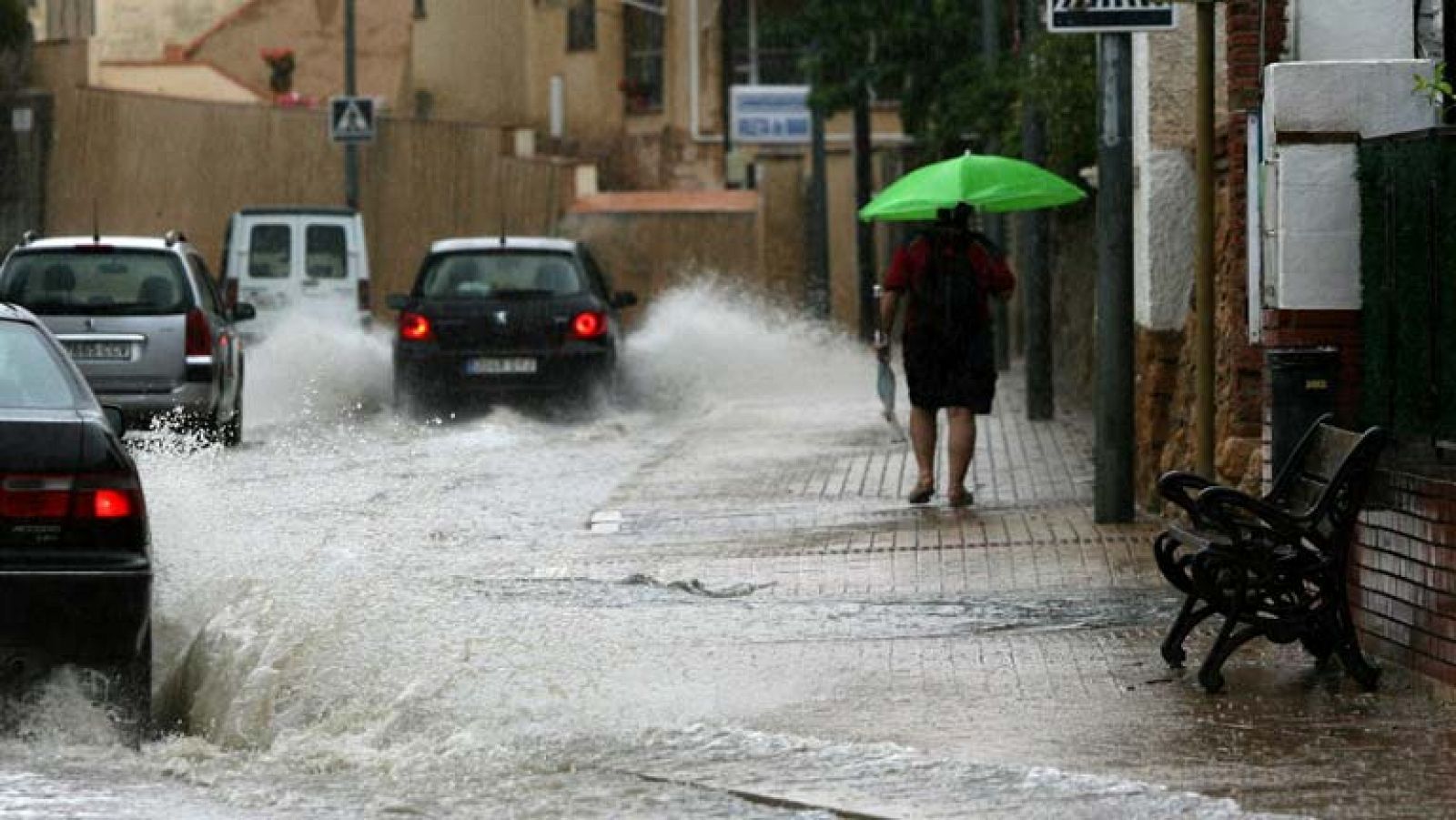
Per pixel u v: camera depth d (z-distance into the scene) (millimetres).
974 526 32562
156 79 110438
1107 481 32250
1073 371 54000
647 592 27500
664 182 109125
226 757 19391
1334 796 16875
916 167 86750
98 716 20172
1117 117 32250
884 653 23312
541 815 17094
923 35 72625
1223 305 32438
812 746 18891
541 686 21453
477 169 95312
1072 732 19328
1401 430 22234
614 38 110062
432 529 32219
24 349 21406
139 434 41281
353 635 22547
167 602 24812
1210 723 19547
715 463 43188
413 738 19812
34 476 19953
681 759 18734
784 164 93062
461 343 56000
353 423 55656
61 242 47719
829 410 54375
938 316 35188
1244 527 20828
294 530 29484
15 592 19734
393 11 115000
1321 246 23422
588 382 56062
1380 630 21594
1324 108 23484
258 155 97375
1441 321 21188
